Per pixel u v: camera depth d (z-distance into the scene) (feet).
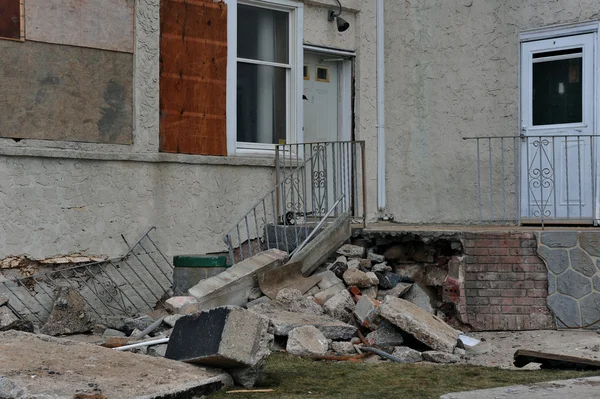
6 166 25.03
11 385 15.30
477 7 32.22
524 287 26.22
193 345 17.92
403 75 34.04
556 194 30.37
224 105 30.40
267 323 18.06
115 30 27.40
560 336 24.85
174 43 29.01
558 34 30.45
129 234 27.55
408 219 33.78
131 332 24.58
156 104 28.25
